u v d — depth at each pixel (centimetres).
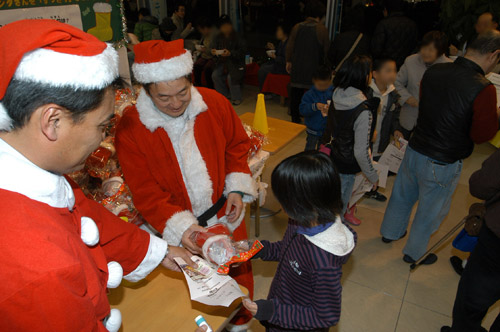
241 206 154
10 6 153
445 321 216
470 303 158
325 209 104
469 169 391
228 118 153
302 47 446
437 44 284
